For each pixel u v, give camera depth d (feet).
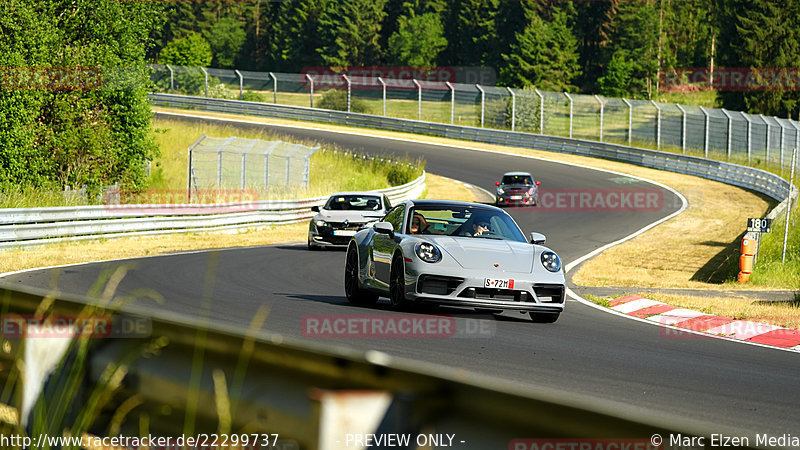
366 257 124.57
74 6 305.73
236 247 226.99
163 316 36.01
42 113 302.45
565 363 84.38
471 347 91.09
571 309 136.67
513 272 110.83
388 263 117.60
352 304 125.90
